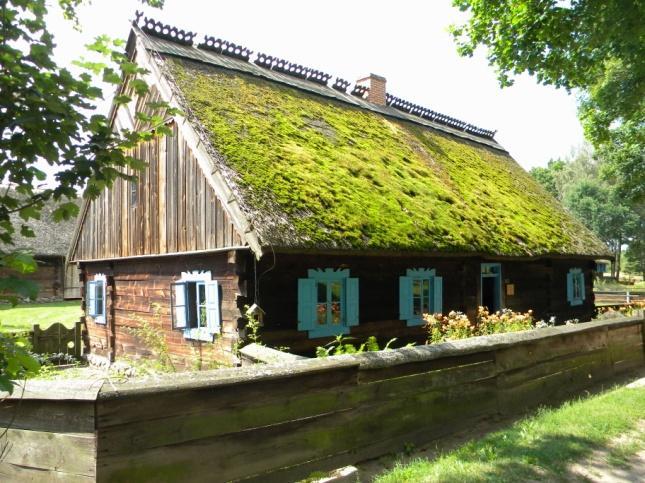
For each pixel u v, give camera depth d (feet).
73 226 98.78
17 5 8.64
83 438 10.37
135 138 9.48
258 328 25.39
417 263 33.81
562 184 192.44
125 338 36.35
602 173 76.48
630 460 15.47
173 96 30.04
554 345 23.39
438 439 17.48
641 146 68.13
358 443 15.07
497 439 16.92
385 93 54.39
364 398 15.34
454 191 40.91
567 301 49.88
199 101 30.32
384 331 31.12
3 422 11.06
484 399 19.42
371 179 33.37
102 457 10.35
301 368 13.61
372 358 15.57
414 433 16.74
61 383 10.67
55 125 8.53
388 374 16.14
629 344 29.96
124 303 36.78
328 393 14.37
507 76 33.06
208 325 27.91
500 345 20.04
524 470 14.39
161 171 32.63
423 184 38.17
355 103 47.55
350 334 29.27
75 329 42.39
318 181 28.71
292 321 26.91
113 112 37.29
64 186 8.74
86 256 42.34
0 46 8.23
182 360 30.35
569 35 28.89
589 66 31.40
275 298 26.30
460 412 18.43
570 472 14.47
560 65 31.12
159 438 11.08
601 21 25.82
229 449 12.19
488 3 31.22
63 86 8.79
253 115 32.55
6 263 7.64
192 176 29.50
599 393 24.22
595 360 26.37
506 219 41.55
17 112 8.32
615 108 43.83
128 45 36.06
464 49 33.88
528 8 29.30
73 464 10.44
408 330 32.76
